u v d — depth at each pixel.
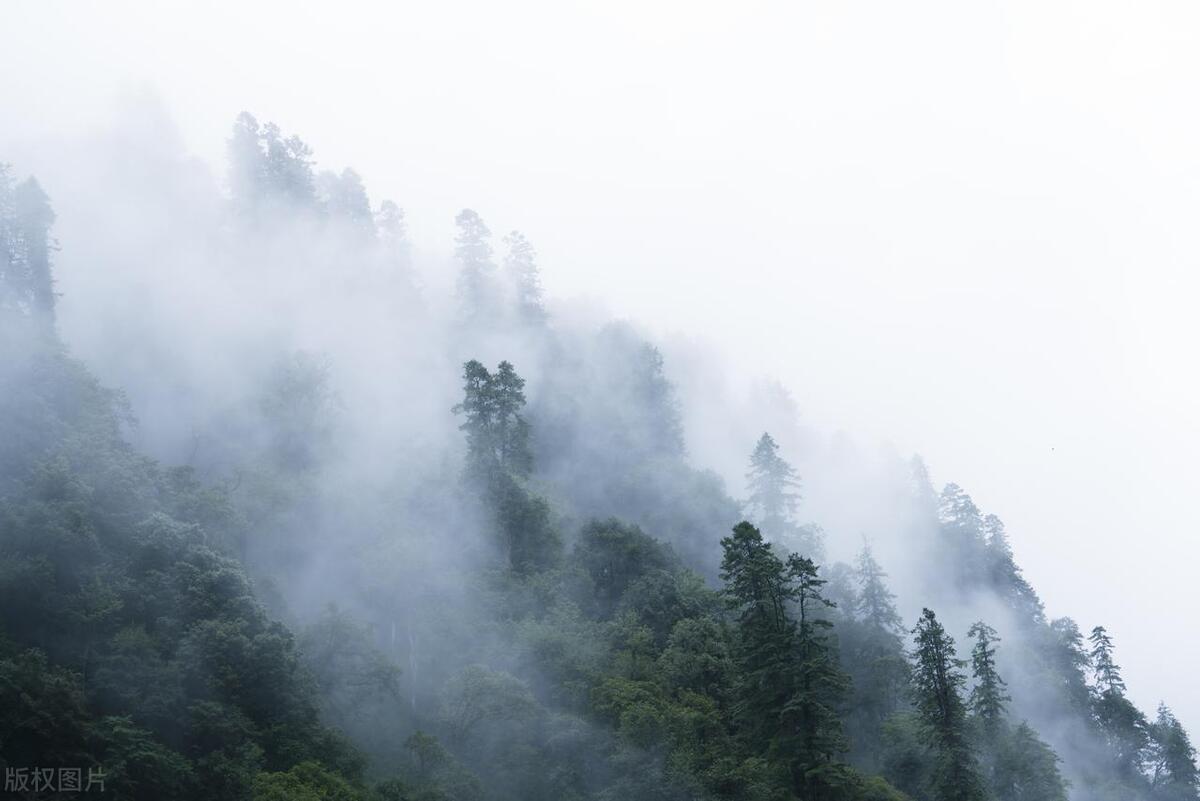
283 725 46.44
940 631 56.62
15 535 45.16
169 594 48.38
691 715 56.31
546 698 60.44
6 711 36.25
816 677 50.75
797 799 49.38
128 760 38.19
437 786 49.53
